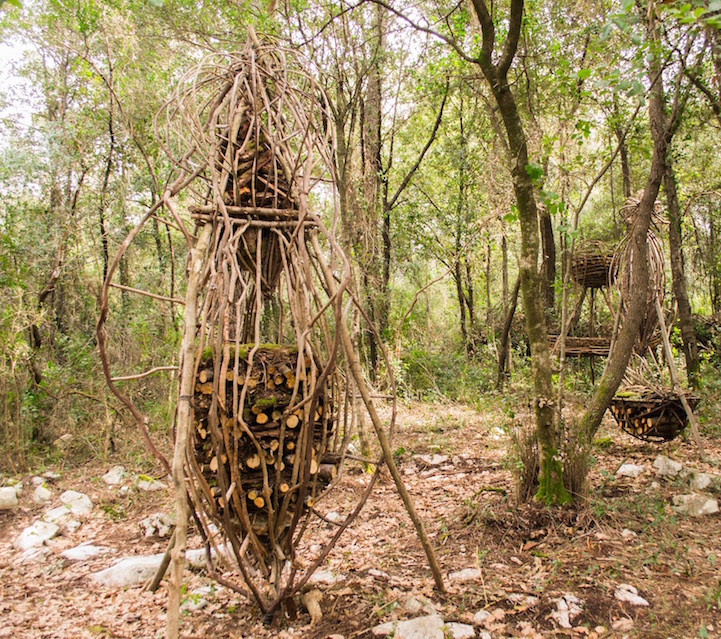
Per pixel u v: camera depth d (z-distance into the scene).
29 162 8.80
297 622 3.13
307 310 2.96
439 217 13.20
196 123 3.05
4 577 3.96
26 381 7.28
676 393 6.14
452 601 3.29
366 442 6.31
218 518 2.76
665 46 5.03
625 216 6.69
